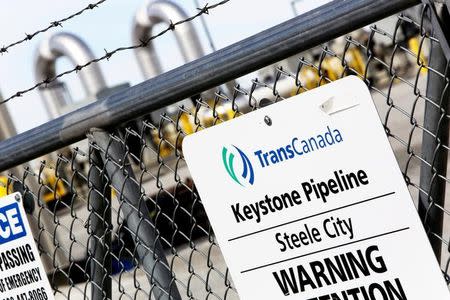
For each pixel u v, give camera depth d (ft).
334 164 16.97
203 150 18.58
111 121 20.79
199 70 18.94
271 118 17.52
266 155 17.72
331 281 17.47
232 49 18.42
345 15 16.80
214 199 18.66
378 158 16.47
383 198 16.55
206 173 18.65
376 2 16.42
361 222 16.89
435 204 16.83
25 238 23.68
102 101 20.84
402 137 66.80
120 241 21.88
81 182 89.81
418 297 16.60
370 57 16.97
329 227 17.28
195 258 53.93
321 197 17.25
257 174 17.93
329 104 16.78
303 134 17.20
